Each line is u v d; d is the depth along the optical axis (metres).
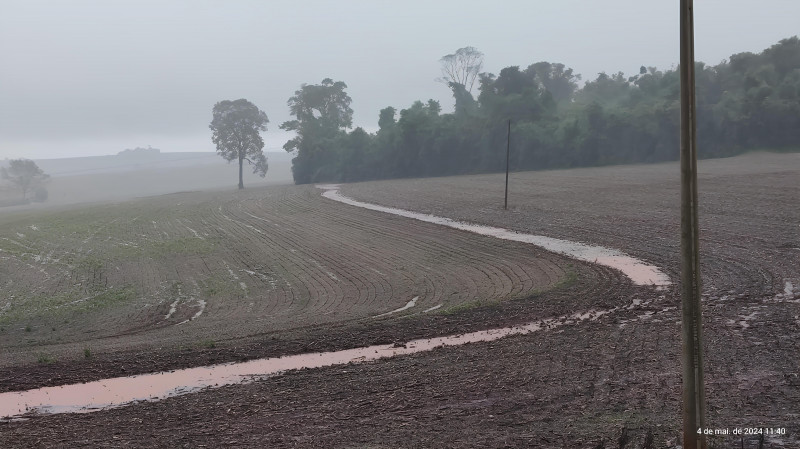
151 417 12.63
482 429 10.55
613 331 17.39
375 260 34.50
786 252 27.25
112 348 19.56
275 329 21.00
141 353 18.42
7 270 41.28
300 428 11.30
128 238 51.72
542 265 29.39
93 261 41.56
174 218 63.97
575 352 15.43
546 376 13.60
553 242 34.78
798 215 36.53
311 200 70.44
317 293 28.42
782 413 10.36
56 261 43.06
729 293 21.34
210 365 16.84
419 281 28.75
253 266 36.09
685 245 7.41
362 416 11.78
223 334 20.80
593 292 23.33
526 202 53.09
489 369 14.45
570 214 44.50
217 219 60.19
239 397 13.64
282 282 31.50
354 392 13.41
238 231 50.78
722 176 60.84
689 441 7.48
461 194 63.81
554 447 9.42
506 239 36.75
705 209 41.09
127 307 28.67
